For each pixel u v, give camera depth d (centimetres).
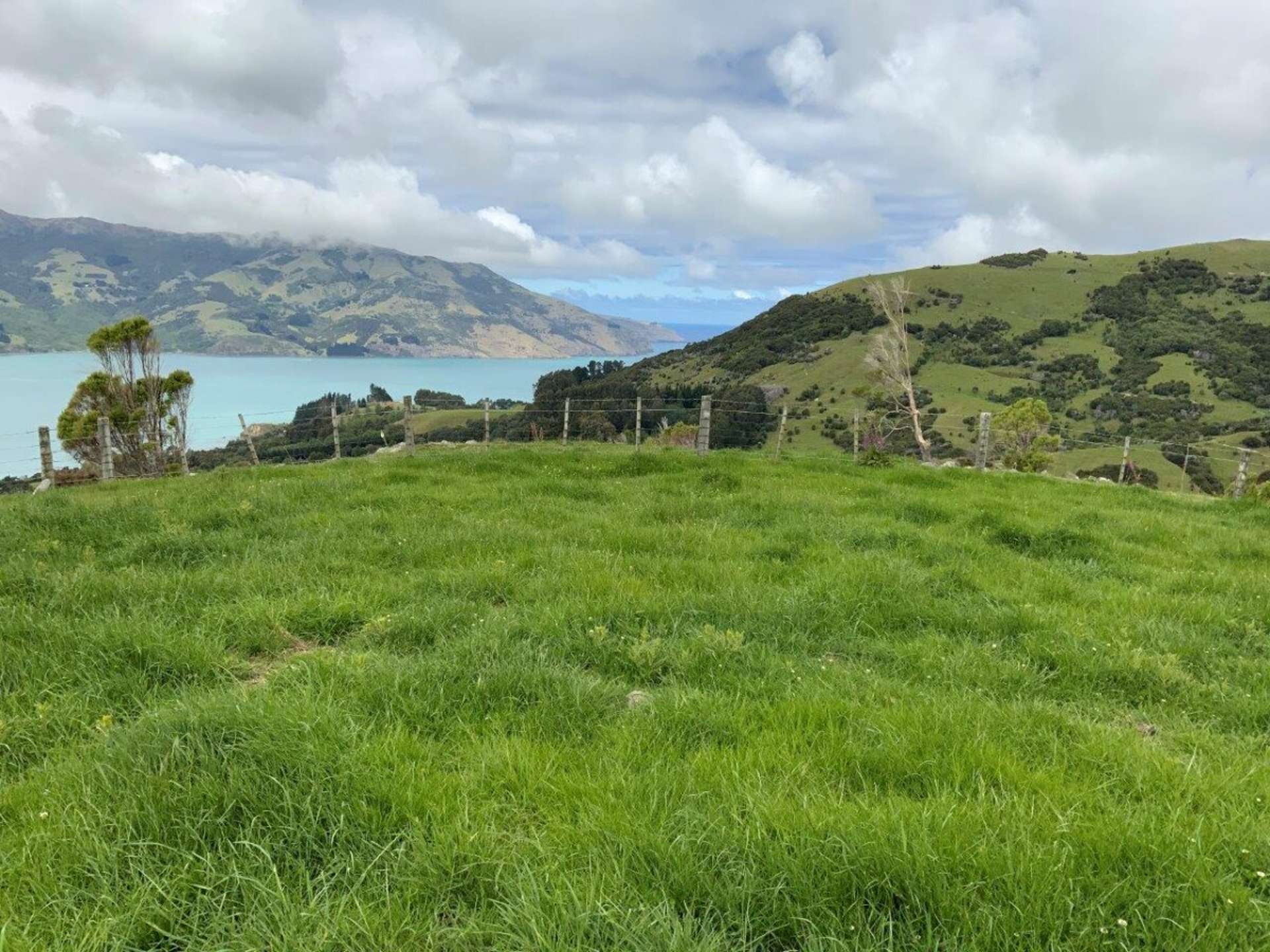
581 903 288
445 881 311
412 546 918
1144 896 301
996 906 288
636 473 1711
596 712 488
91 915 287
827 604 746
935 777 408
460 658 550
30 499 1279
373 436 4266
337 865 317
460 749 423
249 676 554
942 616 739
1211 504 1850
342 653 571
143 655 540
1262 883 321
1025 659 639
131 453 3662
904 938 279
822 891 300
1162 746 496
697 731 464
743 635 630
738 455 2159
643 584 779
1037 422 4800
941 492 1642
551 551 895
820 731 461
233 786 354
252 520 1059
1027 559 1018
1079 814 365
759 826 334
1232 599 856
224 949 272
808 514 1213
